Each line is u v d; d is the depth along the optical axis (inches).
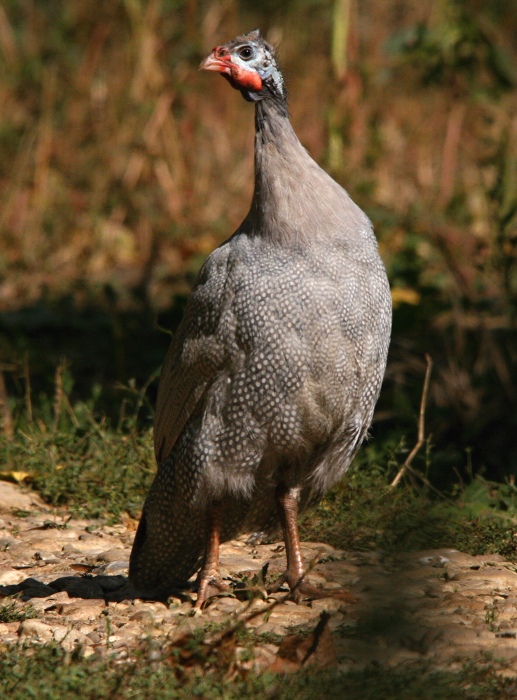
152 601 295.6
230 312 279.7
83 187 782.5
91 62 814.5
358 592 287.6
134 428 399.9
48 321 625.0
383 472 399.5
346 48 714.8
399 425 467.8
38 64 802.2
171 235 748.6
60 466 394.9
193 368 287.4
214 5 809.5
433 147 775.1
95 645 249.3
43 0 861.2
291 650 236.2
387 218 631.8
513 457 446.6
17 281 721.0
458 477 411.5
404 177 754.8
